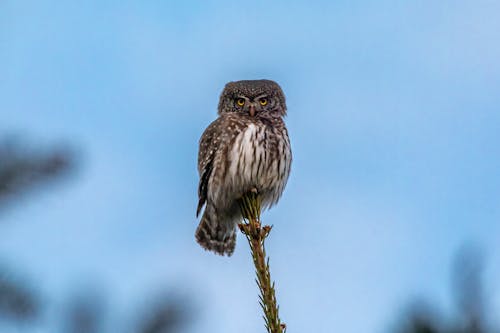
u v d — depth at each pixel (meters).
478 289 3.18
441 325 3.16
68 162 4.26
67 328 3.67
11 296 3.64
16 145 4.19
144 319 3.75
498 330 3.14
